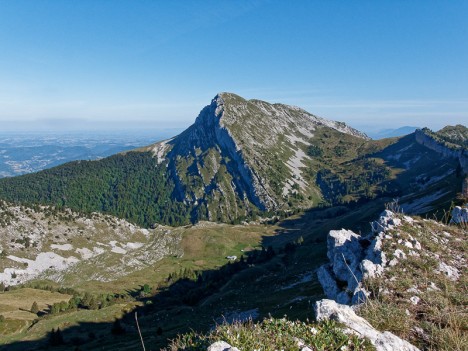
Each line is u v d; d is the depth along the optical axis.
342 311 10.45
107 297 146.38
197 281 161.50
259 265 149.25
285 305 53.50
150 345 70.62
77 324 110.75
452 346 10.14
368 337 9.36
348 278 24.30
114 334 97.12
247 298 86.19
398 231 22.83
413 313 13.73
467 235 23.92
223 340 8.25
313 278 75.50
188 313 100.50
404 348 9.16
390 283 17.03
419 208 128.38
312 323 9.77
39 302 147.62
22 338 101.50
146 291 153.38
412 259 19.56
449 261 19.91
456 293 15.06
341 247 27.09
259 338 8.41
